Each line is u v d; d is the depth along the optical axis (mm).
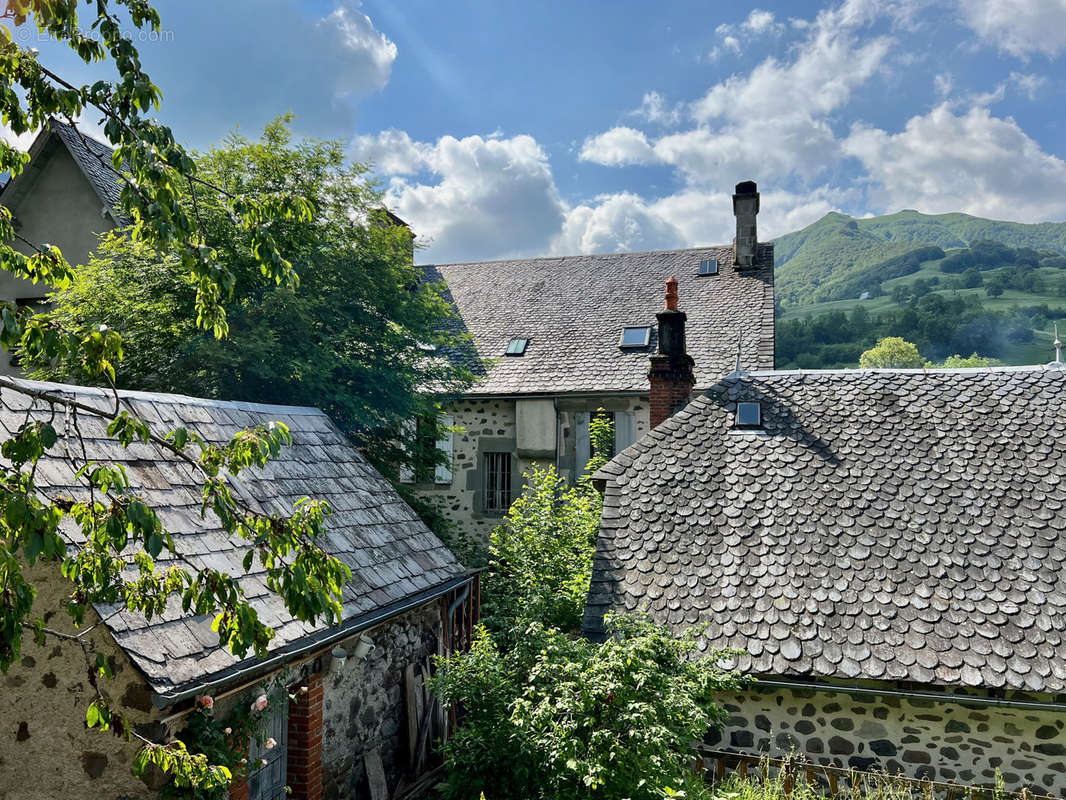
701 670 7258
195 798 5207
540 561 12453
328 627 6852
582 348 19312
